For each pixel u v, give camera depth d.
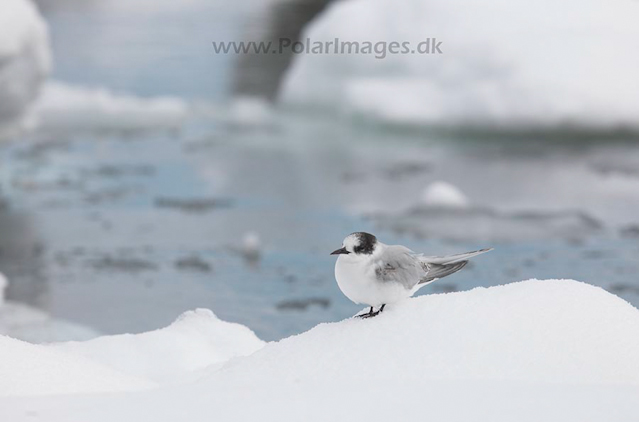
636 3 23.98
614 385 3.70
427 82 23.36
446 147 21.20
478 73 22.61
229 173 18.22
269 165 19.08
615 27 22.91
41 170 18.17
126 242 13.38
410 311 4.56
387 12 25.08
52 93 25.11
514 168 18.59
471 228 14.01
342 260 4.61
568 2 23.84
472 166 18.89
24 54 15.95
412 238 13.52
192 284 11.43
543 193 16.28
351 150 20.86
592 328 4.34
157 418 3.28
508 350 4.17
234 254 12.81
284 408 3.35
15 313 9.91
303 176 18.02
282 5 38.06
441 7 24.20
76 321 9.75
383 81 24.06
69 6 38.56
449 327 4.35
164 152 20.14
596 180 17.23
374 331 4.39
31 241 13.38
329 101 25.00
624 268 11.91
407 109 22.97
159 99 25.62
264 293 11.02
